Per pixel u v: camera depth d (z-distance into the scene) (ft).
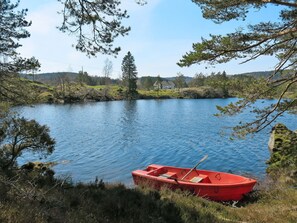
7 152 30.55
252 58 23.84
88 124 120.98
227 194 34.04
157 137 90.89
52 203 16.62
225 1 22.66
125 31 25.53
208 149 73.36
